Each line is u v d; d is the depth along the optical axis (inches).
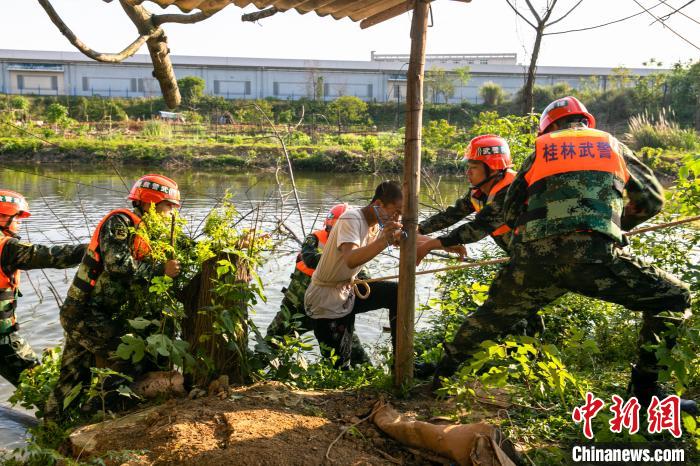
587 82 2438.5
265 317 354.9
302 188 990.4
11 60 2536.9
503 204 168.4
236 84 2647.6
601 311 237.6
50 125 1798.7
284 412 159.8
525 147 315.6
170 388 189.9
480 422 141.5
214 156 1430.9
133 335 188.7
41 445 176.9
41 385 217.3
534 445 145.3
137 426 159.6
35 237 550.3
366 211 190.2
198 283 198.1
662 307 148.5
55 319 357.7
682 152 301.4
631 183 154.8
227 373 187.8
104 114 2042.3
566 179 146.1
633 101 1861.5
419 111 167.9
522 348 150.3
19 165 1384.1
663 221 239.3
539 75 2598.4
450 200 685.9
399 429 146.3
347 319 218.1
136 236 196.9
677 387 142.6
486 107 2114.9
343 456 139.9
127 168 1374.3
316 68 2618.1
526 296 153.5
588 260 142.9
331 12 207.3
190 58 2608.3
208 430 150.6
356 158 1310.3
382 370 198.7
